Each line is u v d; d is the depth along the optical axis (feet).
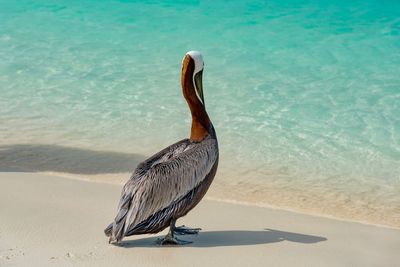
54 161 43.96
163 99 57.26
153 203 27.84
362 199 40.16
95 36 75.15
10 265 26.37
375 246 31.35
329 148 47.83
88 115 53.62
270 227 33.45
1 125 51.21
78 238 29.58
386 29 77.56
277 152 47.06
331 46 72.13
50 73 63.52
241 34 75.72
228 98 57.21
